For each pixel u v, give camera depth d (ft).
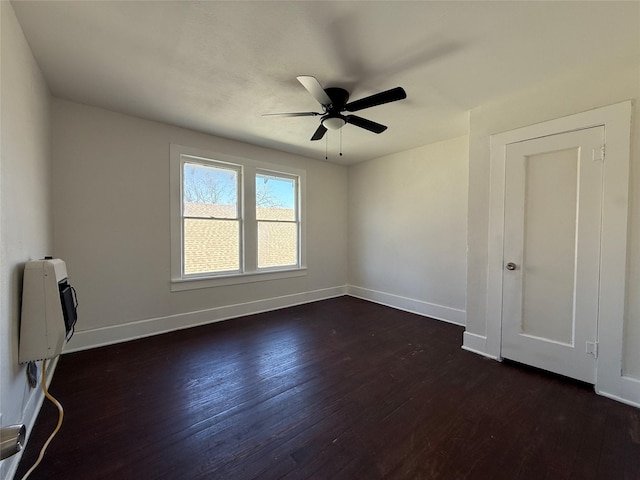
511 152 7.98
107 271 9.22
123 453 4.75
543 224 7.50
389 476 4.34
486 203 8.54
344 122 7.70
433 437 5.18
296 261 14.58
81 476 4.30
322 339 9.87
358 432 5.30
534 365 7.68
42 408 5.91
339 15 5.01
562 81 7.11
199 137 11.02
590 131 6.74
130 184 9.58
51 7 4.83
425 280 12.77
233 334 10.25
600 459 4.67
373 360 8.29
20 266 4.98
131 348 8.95
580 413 5.88
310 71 6.79
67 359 8.14
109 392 6.54
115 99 8.36
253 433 5.26
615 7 4.80
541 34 5.48
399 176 13.80
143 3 4.77
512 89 7.59
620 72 6.40
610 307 6.50
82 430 5.28
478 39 5.64
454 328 11.05
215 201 11.73
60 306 5.28
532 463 4.59
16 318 4.78
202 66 6.63
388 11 4.91
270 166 13.19
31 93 5.98
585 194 6.84
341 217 16.42
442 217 12.12
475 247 8.84
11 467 4.18
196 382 7.01
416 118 9.52
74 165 8.60
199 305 11.24
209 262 11.60
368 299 15.46
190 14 5.02
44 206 7.13
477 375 7.44
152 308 10.11
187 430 5.32
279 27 5.33
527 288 7.80
